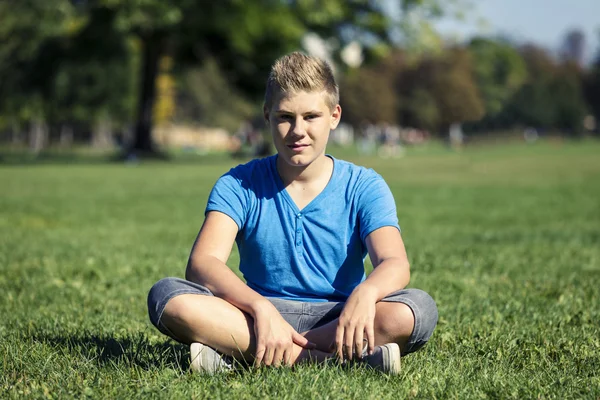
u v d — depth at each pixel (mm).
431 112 95500
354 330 3055
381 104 92375
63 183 21703
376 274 3193
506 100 105500
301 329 3381
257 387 3035
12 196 16891
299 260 3426
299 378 3107
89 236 10180
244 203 3479
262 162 3568
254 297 3174
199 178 25062
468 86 96250
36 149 63281
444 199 17828
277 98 3295
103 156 45594
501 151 62219
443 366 3527
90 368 3441
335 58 38031
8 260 7750
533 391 3145
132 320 4859
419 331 3176
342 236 3436
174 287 3172
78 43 37125
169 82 60156
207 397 2961
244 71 39375
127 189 19719
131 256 8023
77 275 6859
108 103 56500
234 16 35094
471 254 8250
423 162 41094
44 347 3855
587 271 7238
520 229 11750
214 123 83062
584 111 107250
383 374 3170
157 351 3760
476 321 4730
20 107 45406
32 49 36562
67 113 57875
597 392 3154
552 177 27547
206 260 3322
